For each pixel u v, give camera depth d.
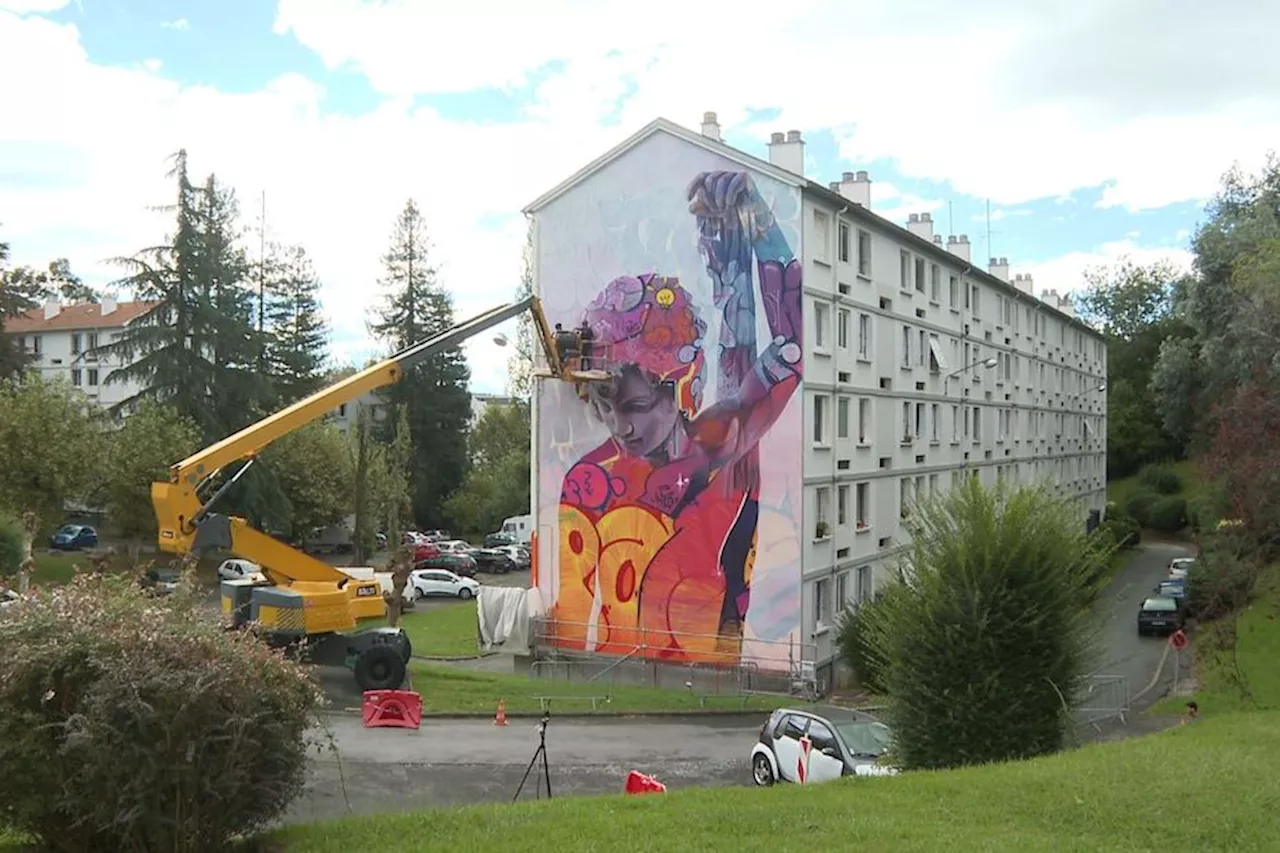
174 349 48.84
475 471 75.19
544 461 32.56
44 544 53.56
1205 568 28.19
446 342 26.47
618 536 31.34
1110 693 27.48
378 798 15.81
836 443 31.41
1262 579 33.25
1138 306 97.62
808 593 29.38
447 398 71.25
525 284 62.53
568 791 16.80
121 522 43.78
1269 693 25.94
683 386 30.47
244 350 51.88
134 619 9.29
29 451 39.12
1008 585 13.52
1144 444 82.69
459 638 36.81
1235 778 10.99
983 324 47.38
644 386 31.00
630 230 31.30
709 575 30.02
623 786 17.23
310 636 23.81
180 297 49.31
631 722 23.91
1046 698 13.34
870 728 15.94
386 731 21.12
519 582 54.62
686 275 30.47
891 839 8.81
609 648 31.30
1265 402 26.70
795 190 29.12
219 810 9.06
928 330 40.03
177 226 49.25
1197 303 47.91
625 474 31.25
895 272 36.56
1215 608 27.78
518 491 71.06
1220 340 45.94
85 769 8.62
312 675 10.51
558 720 23.64
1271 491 25.00
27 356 52.31
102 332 75.00
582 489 31.91
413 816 10.26
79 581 9.94
